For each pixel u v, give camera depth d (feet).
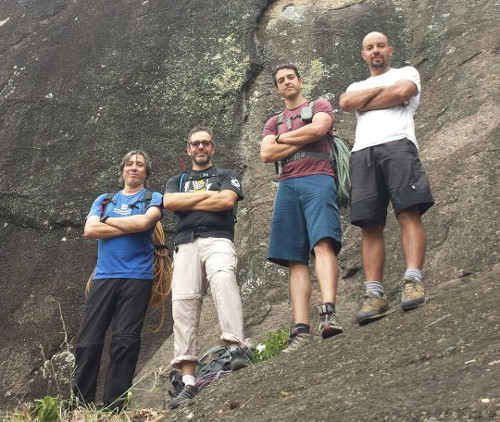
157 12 31.94
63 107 28.76
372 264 14.25
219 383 13.62
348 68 27.89
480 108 22.41
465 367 9.93
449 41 26.89
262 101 27.40
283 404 11.08
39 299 23.02
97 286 16.92
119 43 30.96
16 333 22.22
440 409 9.03
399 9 30.32
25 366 21.29
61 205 25.27
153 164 25.98
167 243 23.45
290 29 30.19
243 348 15.03
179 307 15.48
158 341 21.09
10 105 29.60
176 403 14.60
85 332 16.70
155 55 29.96
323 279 14.33
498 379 9.26
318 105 15.51
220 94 27.81
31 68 31.19
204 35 30.30
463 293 13.32
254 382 12.79
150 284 17.04
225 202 15.90
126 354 16.43
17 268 24.12
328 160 15.23
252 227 23.00
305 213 14.93
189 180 16.61
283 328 18.11
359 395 10.23
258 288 21.01
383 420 9.29
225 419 11.53
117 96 28.55
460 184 19.71
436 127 22.93
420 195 13.84
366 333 12.87
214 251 15.66
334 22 30.07
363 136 14.67
